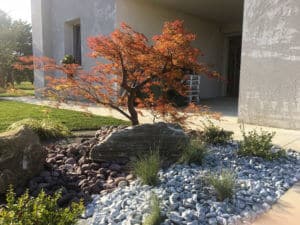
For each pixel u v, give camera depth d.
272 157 4.05
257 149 4.13
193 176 3.29
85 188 3.10
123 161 3.77
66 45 12.78
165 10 11.38
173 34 4.51
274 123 6.48
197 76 10.84
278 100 6.39
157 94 5.91
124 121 6.88
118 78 5.15
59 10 12.77
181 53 4.48
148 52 4.51
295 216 2.65
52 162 3.78
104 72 5.14
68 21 12.36
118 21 9.94
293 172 3.71
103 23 10.39
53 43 13.42
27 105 10.06
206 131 4.84
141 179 3.17
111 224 2.44
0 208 2.67
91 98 5.05
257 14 6.51
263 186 3.19
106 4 10.19
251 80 6.73
